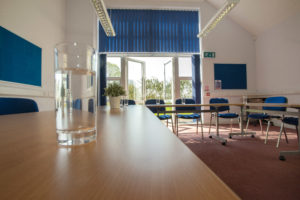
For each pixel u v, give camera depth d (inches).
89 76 12.8
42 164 7.2
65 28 188.1
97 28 205.3
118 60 212.8
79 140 11.0
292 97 171.9
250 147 107.9
